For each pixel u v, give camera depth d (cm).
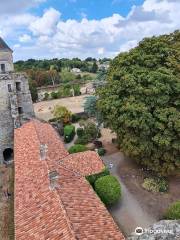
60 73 14288
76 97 9894
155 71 3256
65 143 5159
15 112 4759
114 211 2898
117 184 2923
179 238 1930
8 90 4734
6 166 4581
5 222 2936
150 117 3092
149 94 3150
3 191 3622
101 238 1803
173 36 3797
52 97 9956
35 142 3491
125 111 3316
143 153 3278
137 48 3666
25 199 2395
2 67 4656
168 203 2975
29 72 12344
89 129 5169
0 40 4681
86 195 2361
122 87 3447
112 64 3944
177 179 3453
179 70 3281
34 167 2878
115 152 4444
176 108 3195
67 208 2028
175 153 3152
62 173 2666
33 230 1950
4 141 4812
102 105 3600
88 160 3136
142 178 3534
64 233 1775
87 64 18200
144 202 3027
